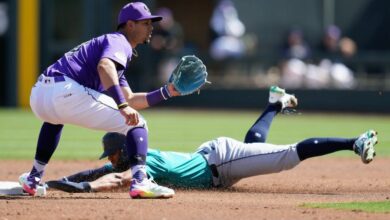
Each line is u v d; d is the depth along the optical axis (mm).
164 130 50438
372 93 70875
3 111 70062
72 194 22125
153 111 74938
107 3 76000
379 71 72938
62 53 75000
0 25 75688
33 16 73125
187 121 59438
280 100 24094
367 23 78062
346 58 74312
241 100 75812
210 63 78812
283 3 79875
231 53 78438
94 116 20422
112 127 20609
